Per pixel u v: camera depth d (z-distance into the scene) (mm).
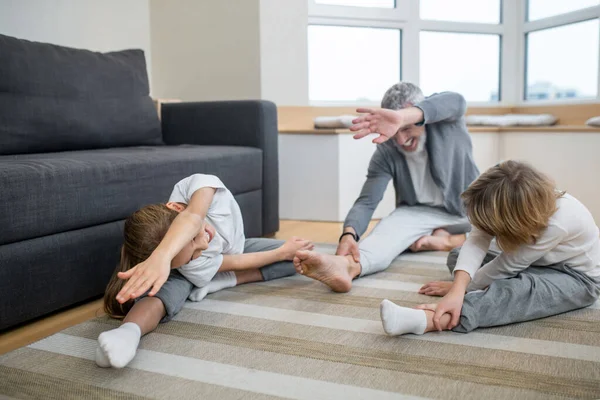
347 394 1026
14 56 2033
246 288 1684
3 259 1374
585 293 1403
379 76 3473
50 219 1478
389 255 1842
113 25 3059
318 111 3301
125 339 1141
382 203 2980
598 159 2629
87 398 1031
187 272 1474
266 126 2463
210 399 1018
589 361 1144
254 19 3045
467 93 3646
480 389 1037
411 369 1121
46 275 1488
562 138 2797
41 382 1094
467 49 3607
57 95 2150
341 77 3408
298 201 2986
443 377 1086
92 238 1621
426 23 3461
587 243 1381
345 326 1355
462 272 1353
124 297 1125
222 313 1458
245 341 1274
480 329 1323
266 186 2480
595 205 2672
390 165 2057
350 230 1873
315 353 1204
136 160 1770
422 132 1944
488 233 1363
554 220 1317
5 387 1079
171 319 1418
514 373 1097
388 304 1235
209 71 3197
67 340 1296
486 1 3604
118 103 2389
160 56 3303
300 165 2955
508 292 1330
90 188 1591
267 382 1078
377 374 1104
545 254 1400
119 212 1697
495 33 3607
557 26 3383
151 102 2574
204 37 3184
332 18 3289
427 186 2068
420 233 2047
